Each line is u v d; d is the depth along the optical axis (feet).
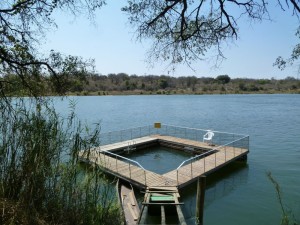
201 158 59.88
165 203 34.04
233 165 61.41
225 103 258.16
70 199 16.58
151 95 426.10
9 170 15.48
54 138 16.57
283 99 312.09
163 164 61.98
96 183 18.17
